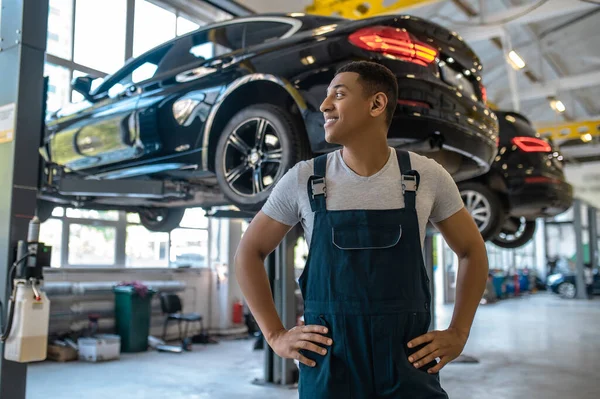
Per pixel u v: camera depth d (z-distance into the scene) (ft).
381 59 8.75
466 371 18.30
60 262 22.58
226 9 20.92
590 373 18.01
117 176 13.25
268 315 3.94
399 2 19.92
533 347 23.45
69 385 16.28
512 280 61.72
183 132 11.43
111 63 22.95
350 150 3.92
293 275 15.94
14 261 8.32
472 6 31.01
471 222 4.10
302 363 3.80
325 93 9.04
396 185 3.82
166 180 11.66
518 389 15.70
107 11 22.75
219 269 28.12
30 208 8.61
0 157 8.65
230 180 10.19
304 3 22.71
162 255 26.94
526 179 16.05
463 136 9.63
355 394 3.59
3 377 7.98
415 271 3.69
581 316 37.35
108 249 24.50
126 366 19.47
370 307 3.58
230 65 10.65
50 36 20.85
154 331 24.73
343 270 3.64
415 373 3.56
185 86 11.48
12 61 8.68
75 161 14.14
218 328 27.86
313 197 3.84
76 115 14.15
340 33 9.19
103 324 22.71
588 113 52.37
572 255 83.15
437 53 9.41
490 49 37.32
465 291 3.93
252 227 4.17
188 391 15.55
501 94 42.75
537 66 41.24
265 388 15.92
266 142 9.91
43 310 7.92
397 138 8.79
